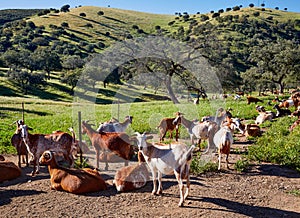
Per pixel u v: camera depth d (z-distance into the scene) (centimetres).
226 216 802
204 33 6009
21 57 7838
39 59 7656
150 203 874
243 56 7775
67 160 1112
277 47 6025
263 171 1159
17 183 1001
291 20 12825
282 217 812
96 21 12262
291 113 2602
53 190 945
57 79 6962
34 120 2305
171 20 12156
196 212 821
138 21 12025
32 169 1145
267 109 2897
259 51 6025
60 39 10550
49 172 1053
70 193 922
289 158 1242
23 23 12681
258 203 891
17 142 1144
